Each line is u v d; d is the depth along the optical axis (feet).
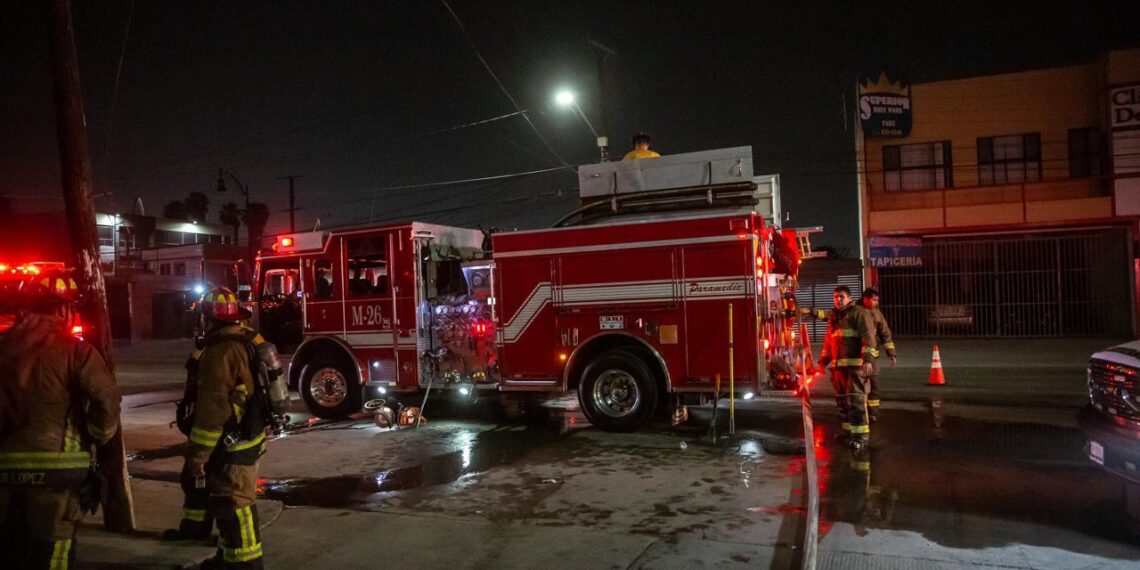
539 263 29.55
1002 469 21.93
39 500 10.77
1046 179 70.13
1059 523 16.89
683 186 30.58
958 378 42.98
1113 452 16.12
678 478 21.80
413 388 32.09
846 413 26.55
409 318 31.99
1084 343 63.16
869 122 72.69
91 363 11.24
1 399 10.75
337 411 33.37
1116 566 14.23
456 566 14.93
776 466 22.89
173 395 46.03
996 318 71.51
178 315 132.26
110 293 127.44
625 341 28.99
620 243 28.30
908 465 22.56
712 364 26.99
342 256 33.32
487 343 30.99
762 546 15.76
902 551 15.19
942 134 72.64
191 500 16.28
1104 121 67.97
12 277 28.30
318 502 20.57
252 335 13.97
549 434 29.12
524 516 18.60
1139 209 66.64
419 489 21.54
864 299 29.32
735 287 26.71
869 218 73.82
